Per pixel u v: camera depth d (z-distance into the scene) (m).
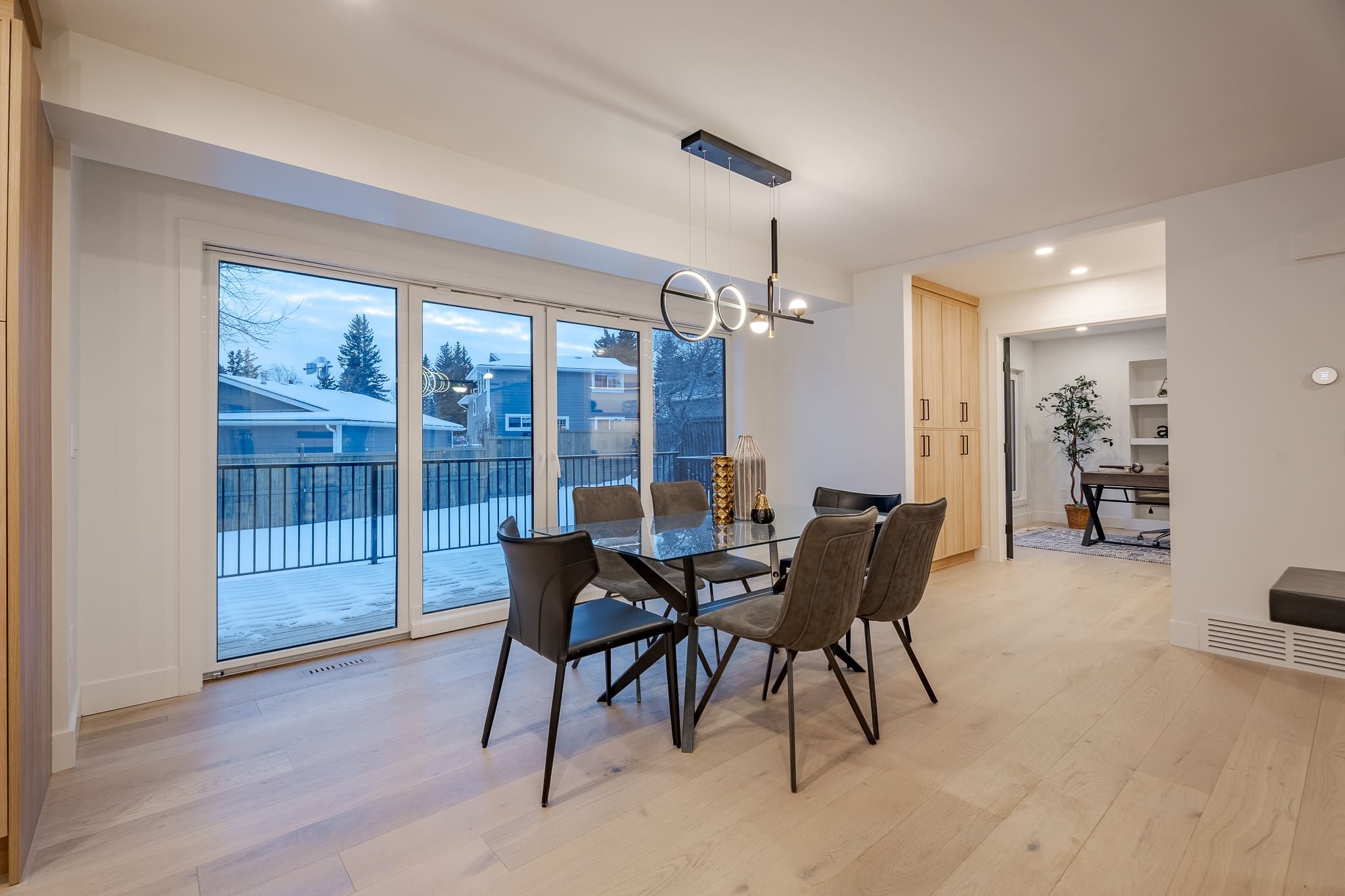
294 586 3.24
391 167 2.64
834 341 5.12
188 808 1.87
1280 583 2.77
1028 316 5.48
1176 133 2.67
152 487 2.65
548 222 3.13
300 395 3.21
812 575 1.98
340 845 1.70
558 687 1.94
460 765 2.12
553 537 1.92
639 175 3.08
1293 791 1.90
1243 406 3.15
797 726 2.38
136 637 2.61
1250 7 1.88
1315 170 2.97
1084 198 3.38
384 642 3.41
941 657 3.12
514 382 4.00
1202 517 3.26
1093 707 2.52
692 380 5.13
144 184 2.64
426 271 3.53
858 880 1.54
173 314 2.71
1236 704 2.54
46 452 1.94
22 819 1.60
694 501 3.84
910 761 2.11
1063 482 7.88
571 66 2.18
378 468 3.46
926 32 1.99
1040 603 4.18
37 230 1.83
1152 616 3.85
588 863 1.61
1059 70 2.21
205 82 2.21
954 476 5.36
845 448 5.04
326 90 2.33
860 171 3.04
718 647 3.21
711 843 1.69
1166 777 1.99
